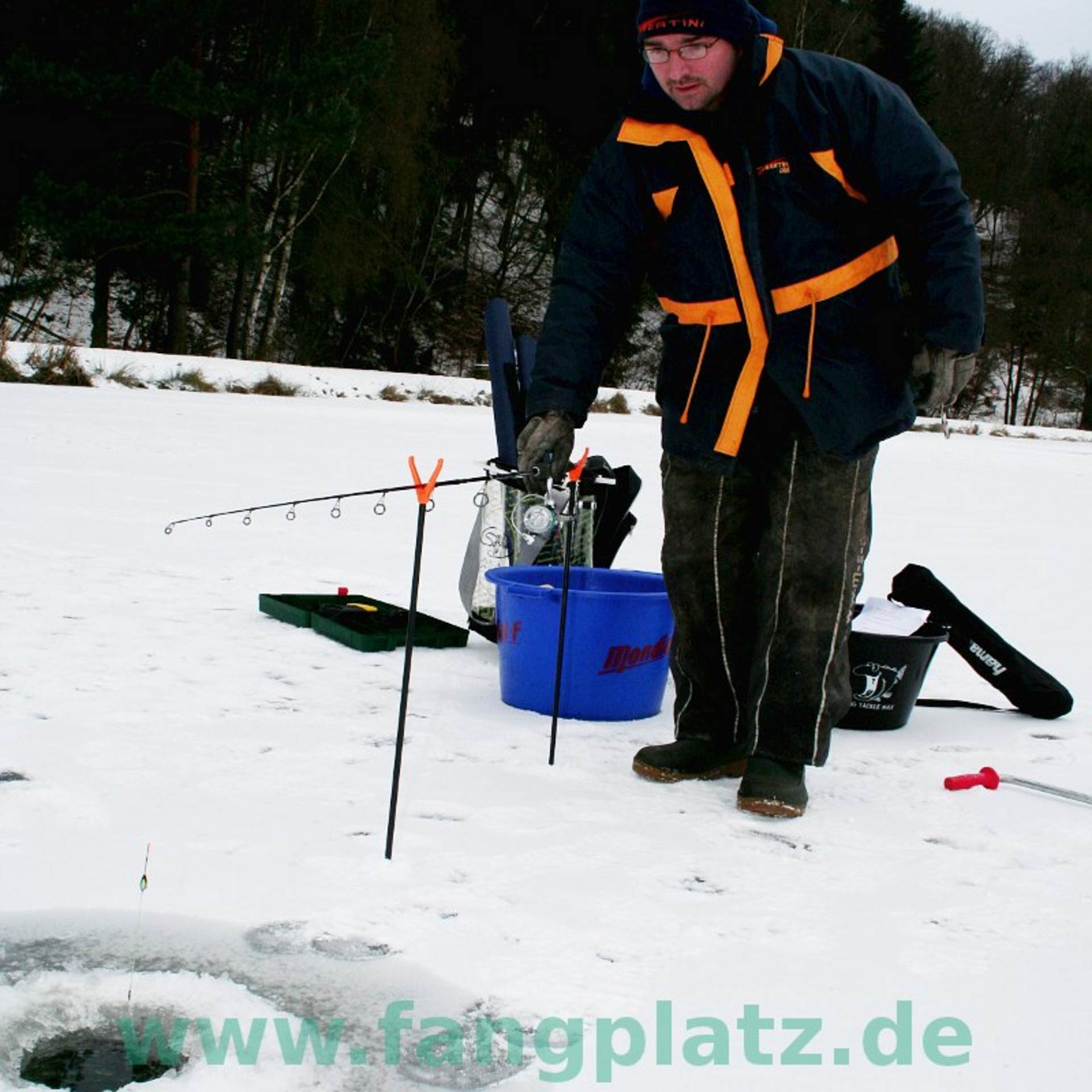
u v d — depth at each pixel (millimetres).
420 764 2846
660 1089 1560
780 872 2340
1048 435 30266
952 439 21938
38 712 3039
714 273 2752
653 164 2762
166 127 26078
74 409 12672
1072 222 46594
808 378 2695
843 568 2754
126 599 4438
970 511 9766
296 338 33969
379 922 1997
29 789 2508
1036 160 48500
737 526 2951
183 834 2326
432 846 2338
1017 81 49500
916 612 3631
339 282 30359
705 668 3010
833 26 38188
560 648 2930
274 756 2826
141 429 11164
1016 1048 1712
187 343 30328
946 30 49625
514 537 4105
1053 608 5652
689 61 2590
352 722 3146
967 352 2582
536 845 2389
